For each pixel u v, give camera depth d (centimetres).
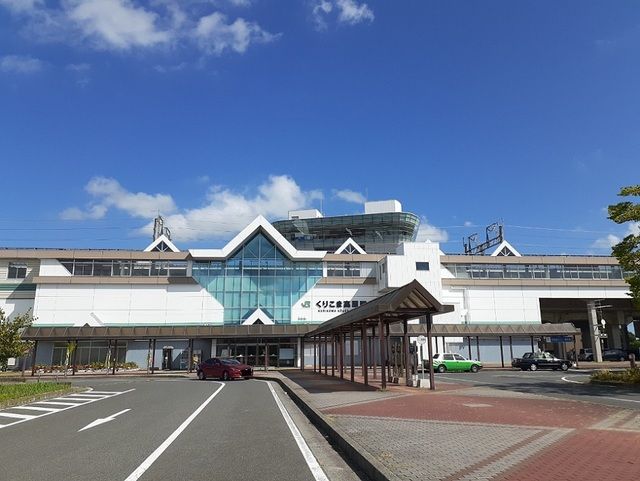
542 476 629
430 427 1043
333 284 5278
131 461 785
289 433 1069
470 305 5472
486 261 5681
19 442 966
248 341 4922
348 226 10288
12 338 2881
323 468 742
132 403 1728
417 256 5216
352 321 2295
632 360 3017
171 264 5159
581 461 711
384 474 636
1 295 5038
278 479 675
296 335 4575
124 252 5128
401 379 2678
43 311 4900
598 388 2122
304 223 10412
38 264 5156
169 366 4831
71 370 4475
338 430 998
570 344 7344
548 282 5650
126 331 4306
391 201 10319
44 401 1830
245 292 5119
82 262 5091
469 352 4706
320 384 2434
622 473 641
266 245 5266
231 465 757
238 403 1720
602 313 7075
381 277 5266
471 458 734
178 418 1315
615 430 984
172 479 673
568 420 1132
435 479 614
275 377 3225
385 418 1185
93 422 1249
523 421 1125
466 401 1573
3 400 1623
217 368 3353
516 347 5141
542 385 2327
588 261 5822
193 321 5000
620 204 2238
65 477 685
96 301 4966
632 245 2216
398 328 4541
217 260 5159
